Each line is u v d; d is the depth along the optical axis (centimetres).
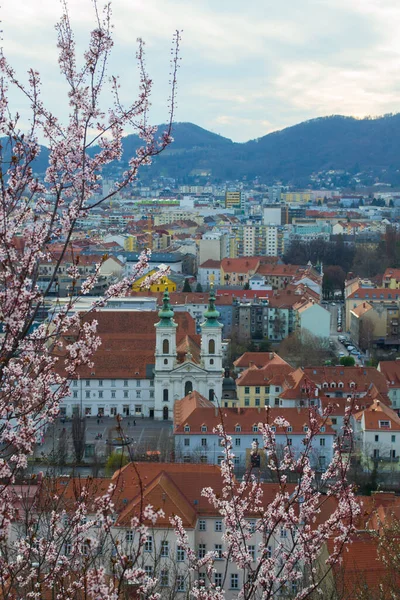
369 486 18250
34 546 5484
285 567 5784
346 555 9656
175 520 6184
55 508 5550
